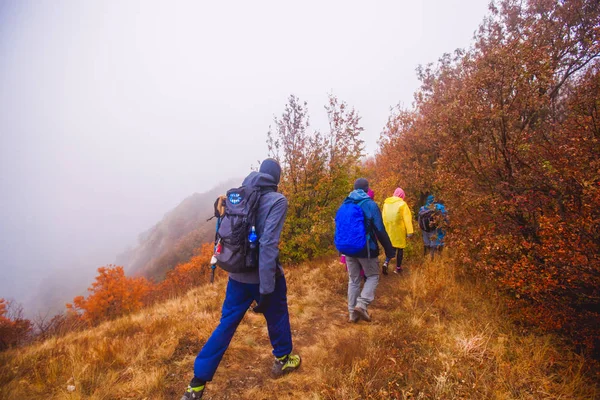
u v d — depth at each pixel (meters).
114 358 3.11
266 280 2.28
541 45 4.19
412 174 8.11
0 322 4.76
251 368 2.96
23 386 2.69
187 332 3.68
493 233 3.73
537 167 3.43
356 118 7.25
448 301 4.11
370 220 3.77
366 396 2.41
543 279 2.88
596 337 2.71
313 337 3.62
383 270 5.75
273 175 2.69
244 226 2.35
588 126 3.02
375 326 3.77
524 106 3.65
